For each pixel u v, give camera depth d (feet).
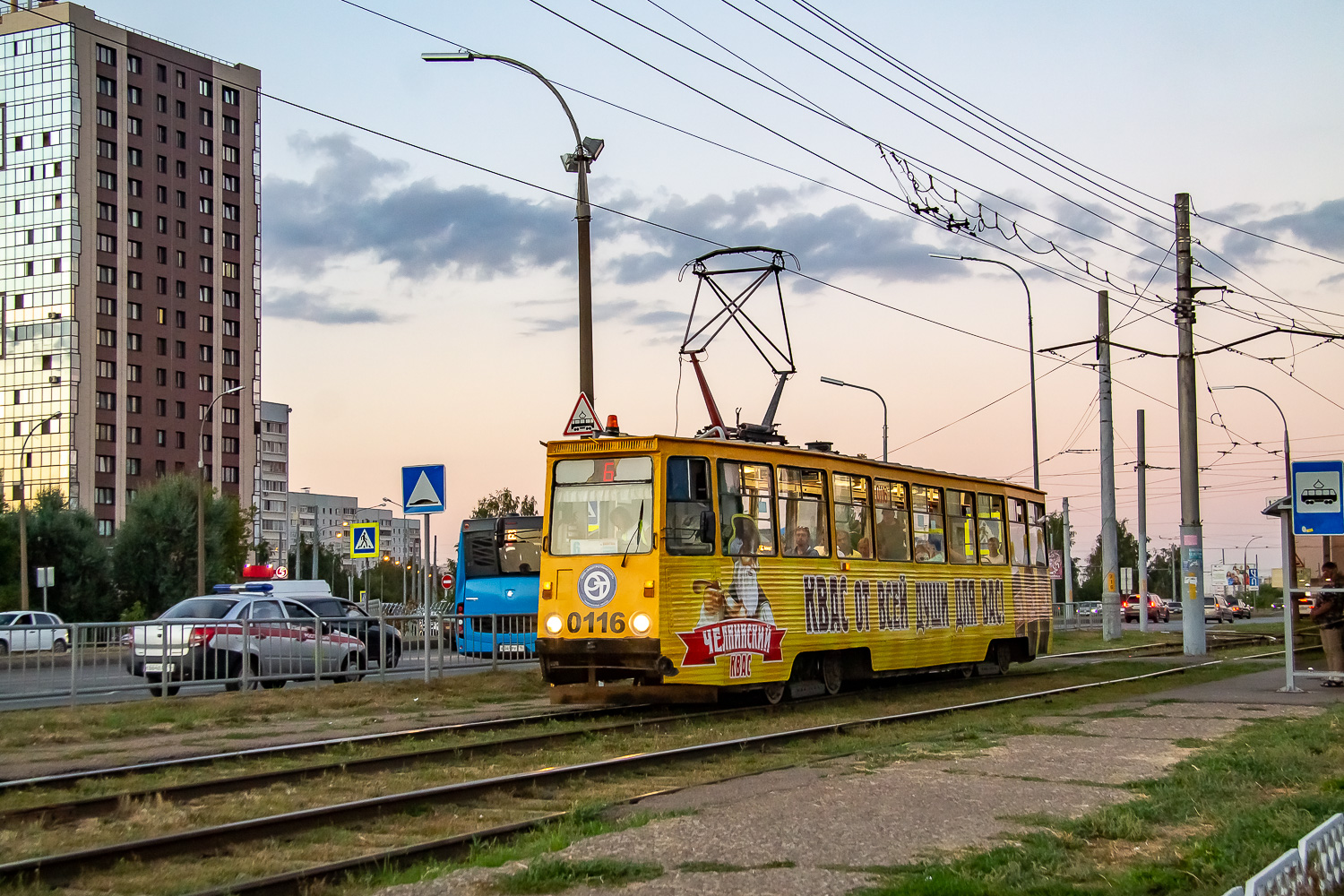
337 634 71.51
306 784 36.88
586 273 71.26
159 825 30.78
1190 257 98.78
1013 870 23.75
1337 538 90.48
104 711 55.62
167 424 335.88
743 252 70.49
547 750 44.78
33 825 30.55
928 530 72.84
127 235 329.93
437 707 61.72
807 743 46.09
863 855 25.81
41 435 320.09
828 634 62.13
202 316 344.28
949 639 73.46
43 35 323.57
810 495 62.34
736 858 25.48
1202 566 99.30
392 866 26.00
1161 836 27.94
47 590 223.51
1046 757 40.57
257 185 359.66
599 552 55.11
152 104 335.67
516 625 80.59
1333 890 21.58
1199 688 67.31
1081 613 215.31
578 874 24.02
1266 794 32.91
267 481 545.03
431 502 67.82
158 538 230.68
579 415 61.82
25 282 324.39
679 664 53.67
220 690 68.49
